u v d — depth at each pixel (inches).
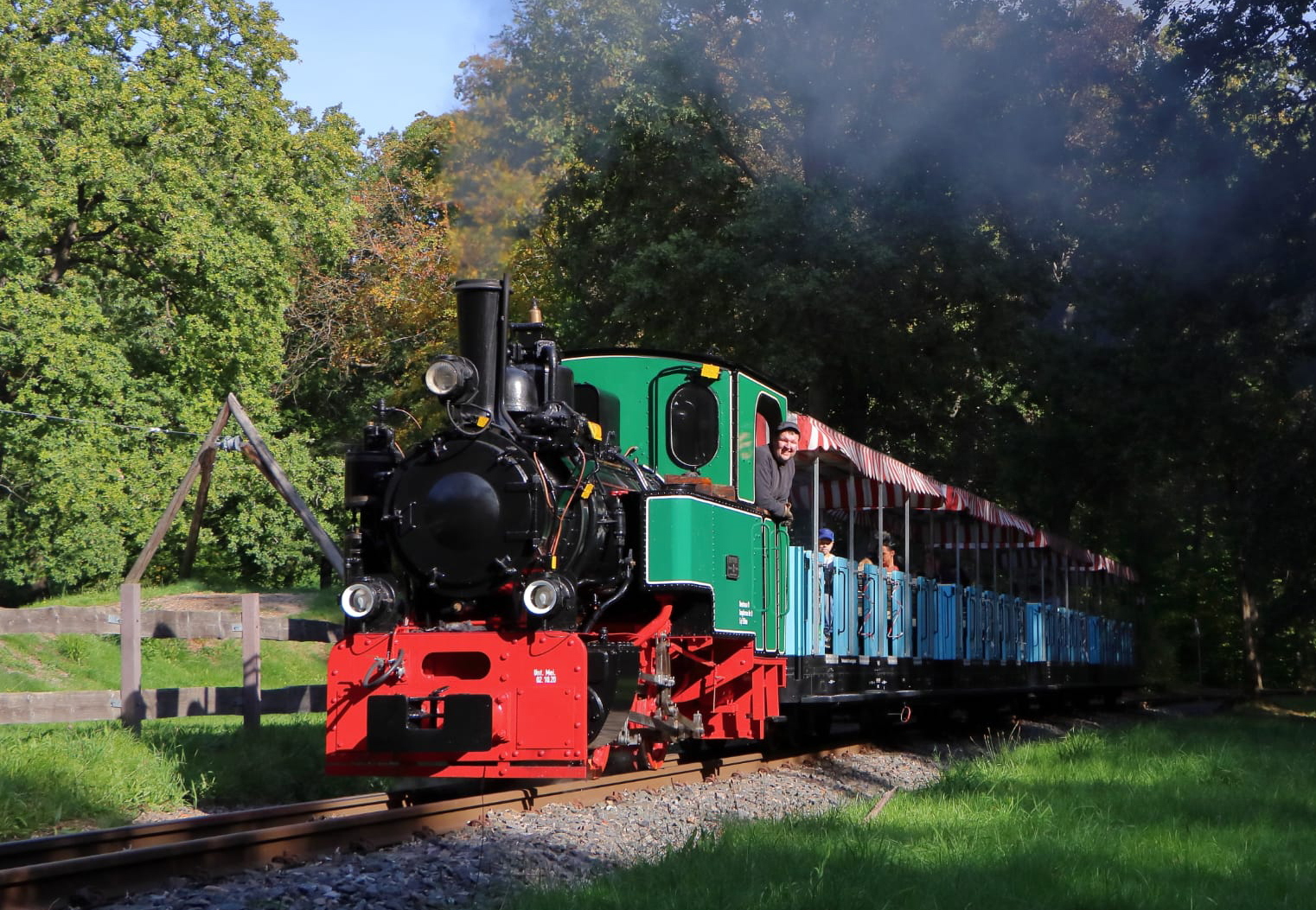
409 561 322.7
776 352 944.3
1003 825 281.9
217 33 1215.6
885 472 494.9
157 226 1124.5
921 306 984.3
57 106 1071.0
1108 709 1037.8
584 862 255.1
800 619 445.4
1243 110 770.2
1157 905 210.7
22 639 694.5
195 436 1184.8
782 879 216.2
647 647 354.3
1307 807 331.9
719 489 381.1
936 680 598.2
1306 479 762.8
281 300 1233.4
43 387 1101.7
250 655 405.7
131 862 217.2
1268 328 778.8
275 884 222.4
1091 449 903.1
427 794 322.0
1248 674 1409.9
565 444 322.3
